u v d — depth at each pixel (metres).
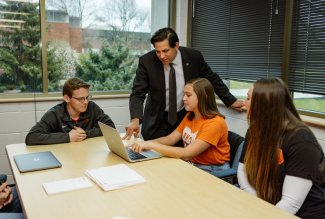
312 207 1.37
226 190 1.39
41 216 1.15
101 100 3.46
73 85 2.27
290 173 1.34
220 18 3.30
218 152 2.12
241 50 3.07
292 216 1.16
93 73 3.55
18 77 3.21
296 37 2.55
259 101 1.41
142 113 2.45
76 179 1.50
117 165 1.67
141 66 2.53
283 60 2.63
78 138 2.20
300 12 2.50
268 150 1.41
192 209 1.21
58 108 2.37
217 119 2.07
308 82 2.47
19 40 3.16
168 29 2.30
